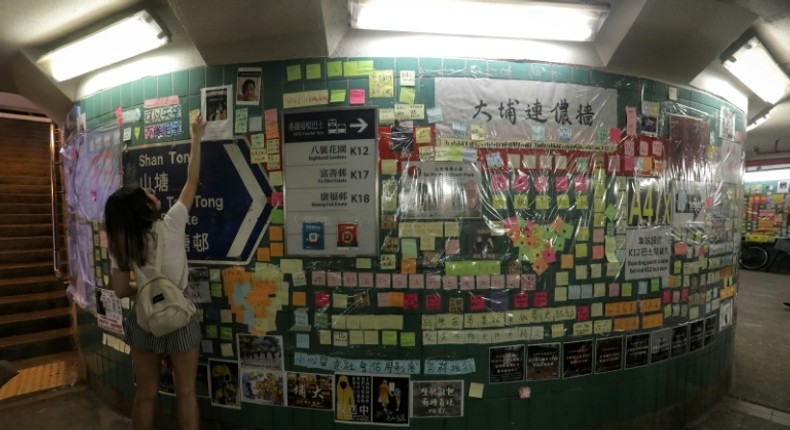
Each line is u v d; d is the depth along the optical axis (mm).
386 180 2064
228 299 2213
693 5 1949
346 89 2066
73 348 3818
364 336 2115
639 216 2334
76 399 2863
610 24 2100
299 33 1966
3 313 3898
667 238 2428
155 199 1968
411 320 2105
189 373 1950
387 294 2100
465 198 2094
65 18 2184
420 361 2113
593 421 2285
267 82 2119
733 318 3000
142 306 1778
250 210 2166
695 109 2516
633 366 2361
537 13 1946
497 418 2162
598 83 2217
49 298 4133
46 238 4945
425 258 2090
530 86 2131
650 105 2330
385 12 1904
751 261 9391
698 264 2594
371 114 2049
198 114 2203
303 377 2158
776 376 3404
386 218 2074
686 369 2570
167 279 1832
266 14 1878
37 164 6047
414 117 2061
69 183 3137
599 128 2229
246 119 2145
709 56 2227
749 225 9375
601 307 2270
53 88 2750
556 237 2186
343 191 2080
